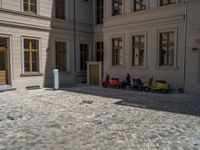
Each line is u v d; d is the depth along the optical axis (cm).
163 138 575
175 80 1356
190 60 1282
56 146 530
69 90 1505
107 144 539
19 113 847
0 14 1397
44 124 704
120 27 1645
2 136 598
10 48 1461
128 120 743
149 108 924
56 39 1752
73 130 644
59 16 1803
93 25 2028
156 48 1445
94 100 1116
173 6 1350
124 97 1204
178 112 852
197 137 580
